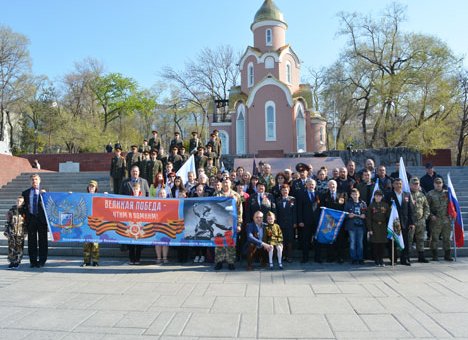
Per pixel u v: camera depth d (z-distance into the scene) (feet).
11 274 25.41
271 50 119.03
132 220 27.86
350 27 109.70
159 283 22.80
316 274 24.82
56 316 17.17
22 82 139.03
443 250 30.40
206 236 27.17
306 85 119.85
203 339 14.51
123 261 29.89
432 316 16.58
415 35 100.99
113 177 42.27
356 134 134.21
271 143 107.24
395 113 98.99
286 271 25.85
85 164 93.61
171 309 17.95
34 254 27.55
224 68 155.02
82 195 28.09
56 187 55.62
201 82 152.25
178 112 173.68
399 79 95.30
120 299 19.62
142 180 30.71
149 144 47.21
